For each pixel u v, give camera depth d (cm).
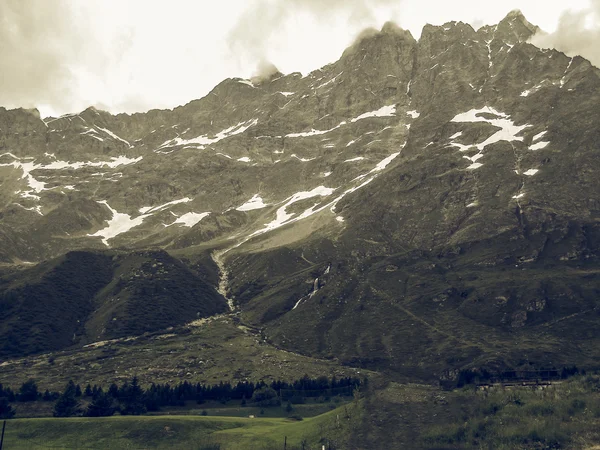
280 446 14962
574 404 14600
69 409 19788
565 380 19525
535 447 13138
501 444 13338
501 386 18288
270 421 18100
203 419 17750
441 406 15275
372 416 15125
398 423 14700
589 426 13612
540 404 14750
